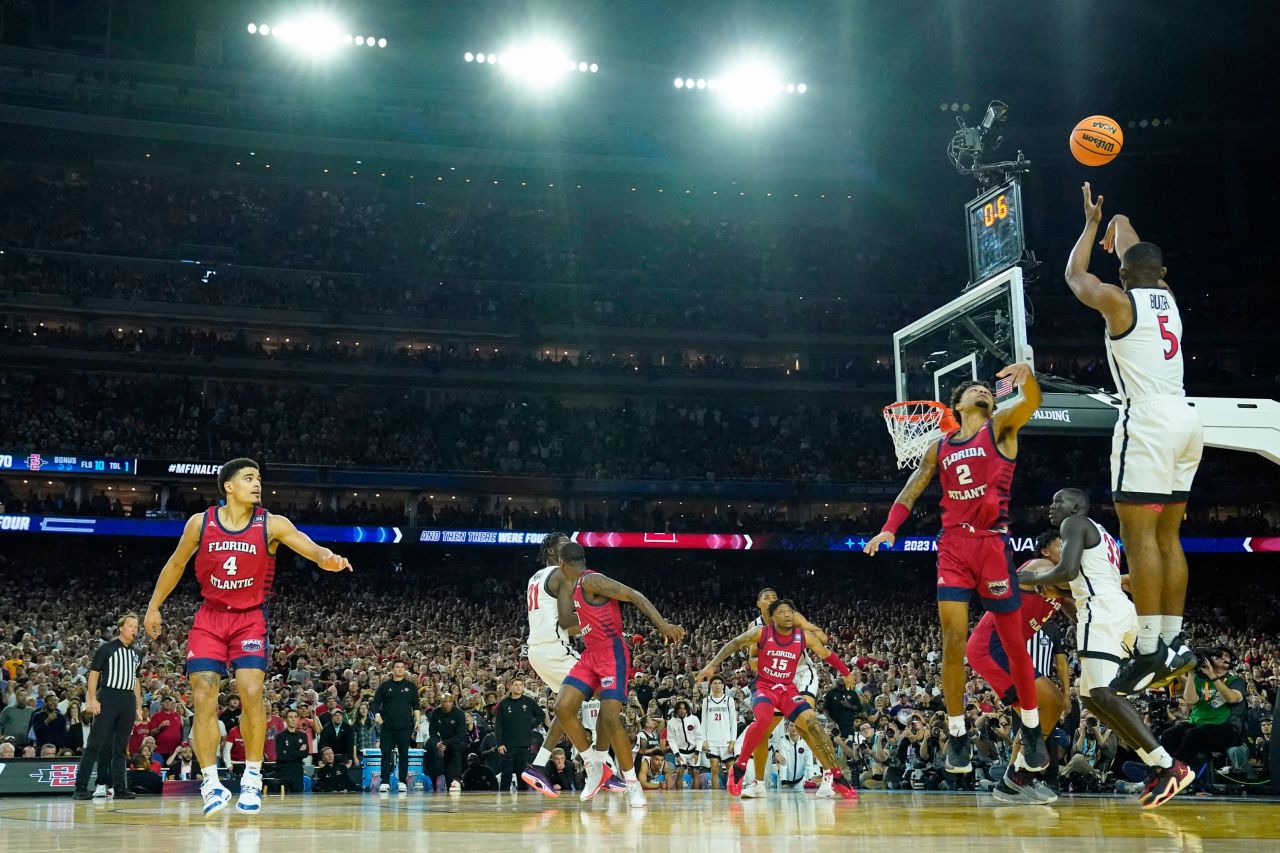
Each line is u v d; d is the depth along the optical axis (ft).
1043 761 24.94
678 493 143.13
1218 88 155.53
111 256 141.90
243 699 21.97
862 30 153.89
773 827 17.87
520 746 51.26
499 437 147.23
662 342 156.97
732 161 163.32
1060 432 47.52
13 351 130.00
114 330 141.79
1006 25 150.92
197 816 23.73
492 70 158.30
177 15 151.43
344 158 154.20
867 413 157.69
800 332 158.81
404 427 144.66
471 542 131.03
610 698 28.32
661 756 58.49
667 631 28.30
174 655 82.89
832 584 142.72
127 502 134.00
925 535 140.36
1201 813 20.45
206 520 21.75
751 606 136.26
